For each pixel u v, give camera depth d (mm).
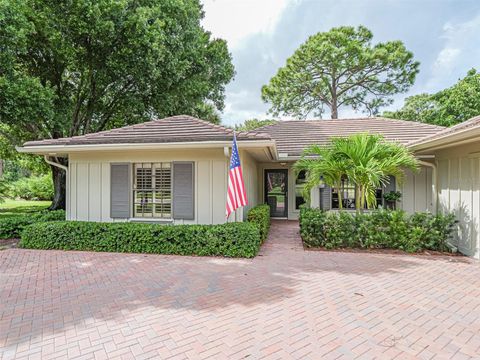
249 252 6578
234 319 3699
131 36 12133
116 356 2912
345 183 10945
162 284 4930
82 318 3717
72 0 10992
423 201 10328
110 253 7031
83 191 8680
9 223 8703
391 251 7133
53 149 8047
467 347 3102
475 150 6547
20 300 4281
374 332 3395
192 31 14562
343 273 5523
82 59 13062
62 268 5836
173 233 6922
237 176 6684
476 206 6535
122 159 8469
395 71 24016
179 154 8195
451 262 6281
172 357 2898
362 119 14289
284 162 13250
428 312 3918
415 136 11781
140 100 14570
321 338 3258
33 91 10844
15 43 10203
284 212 13445
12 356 2908
